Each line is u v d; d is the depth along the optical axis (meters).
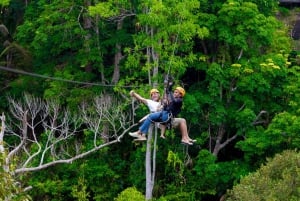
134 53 45.84
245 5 46.53
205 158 45.66
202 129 48.88
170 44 44.97
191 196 46.31
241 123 46.22
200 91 48.81
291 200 30.12
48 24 50.00
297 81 47.06
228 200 33.19
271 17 47.94
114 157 50.94
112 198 48.78
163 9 43.47
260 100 49.00
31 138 55.16
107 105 46.62
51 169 49.00
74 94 49.09
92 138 50.19
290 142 43.25
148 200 44.75
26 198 26.06
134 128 50.25
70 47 50.69
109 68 52.91
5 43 57.66
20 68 57.50
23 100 53.03
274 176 34.78
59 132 52.84
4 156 25.86
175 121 23.70
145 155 47.91
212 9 48.69
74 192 47.03
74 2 50.25
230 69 46.53
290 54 53.62
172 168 47.56
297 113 44.97
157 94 24.30
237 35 46.47
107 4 45.69
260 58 48.59
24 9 60.56
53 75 52.41
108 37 51.84
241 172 45.06
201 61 48.22
